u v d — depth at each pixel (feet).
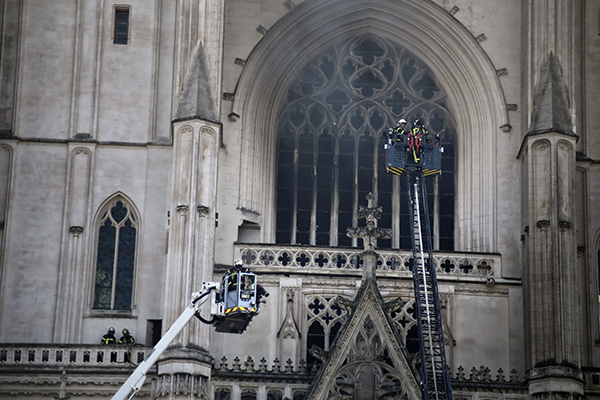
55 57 285.64
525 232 271.08
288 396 252.83
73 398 256.73
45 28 286.87
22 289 270.87
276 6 294.66
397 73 303.89
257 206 284.20
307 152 299.58
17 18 286.46
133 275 275.59
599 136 289.53
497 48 295.69
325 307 269.44
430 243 260.62
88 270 273.95
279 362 256.11
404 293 272.10
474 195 290.97
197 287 253.03
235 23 292.40
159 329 271.90
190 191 258.37
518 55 294.87
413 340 274.36
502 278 276.21
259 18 293.43
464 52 297.12
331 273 271.90
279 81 296.51
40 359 258.98
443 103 302.04
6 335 267.80
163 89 286.66
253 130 287.69
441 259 277.23
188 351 247.09
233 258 274.57
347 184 298.56
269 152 292.20
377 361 252.42
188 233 255.91
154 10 291.38
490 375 263.29
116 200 279.90
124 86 285.84
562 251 262.88
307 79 302.25
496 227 282.97
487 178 289.12
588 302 278.46
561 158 269.44
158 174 280.51
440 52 300.40
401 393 250.98
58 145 280.31
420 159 262.88
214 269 270.26
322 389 248.93
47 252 273.75
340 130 301.22
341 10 298.56
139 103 285.43
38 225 274.98
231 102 286.05
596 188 286.05
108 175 280.10
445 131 301.63
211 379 251.80
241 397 257.96
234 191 280.92
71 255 273.95
